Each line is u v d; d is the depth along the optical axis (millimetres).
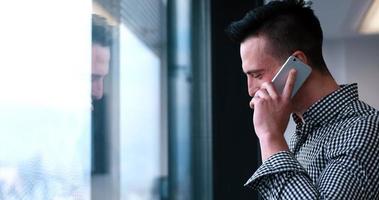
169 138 1431
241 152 1354
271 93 909
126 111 1458
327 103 914
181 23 1421
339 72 2068
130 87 1457
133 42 1455
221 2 1384
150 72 1447
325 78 951
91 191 1462
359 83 2049
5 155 1464
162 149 1438
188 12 1413
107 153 1465
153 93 1445
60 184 1460
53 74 1465
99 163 1463
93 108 1464
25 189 1459
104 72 1463
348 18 1973
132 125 1456
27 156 1462
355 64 2051
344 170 793
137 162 1452
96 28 1462
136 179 1454
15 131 1466
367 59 2037
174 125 1425
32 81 1464
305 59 938
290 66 925
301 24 955
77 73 1462
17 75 1465
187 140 1409
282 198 795
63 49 1460
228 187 1350
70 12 1462
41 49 1464
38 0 1461
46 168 1461
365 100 2051
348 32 2045
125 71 1458
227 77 1367
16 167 1463
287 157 828
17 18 1463
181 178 1414
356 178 782
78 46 1462
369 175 788
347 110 892
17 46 1465
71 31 1462
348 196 767
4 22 1462
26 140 1466
